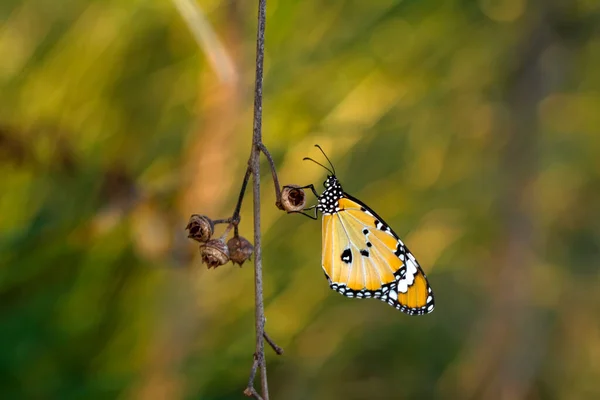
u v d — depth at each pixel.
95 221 0.62
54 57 0.62
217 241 0.56
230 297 0.64
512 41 0.69
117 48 0.62
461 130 0.71
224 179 0.62
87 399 0.63
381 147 0.68
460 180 0.72
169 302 0.63
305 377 0.72
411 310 0.62
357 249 0.62
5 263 0.62
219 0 0.61
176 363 0.63
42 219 0.62
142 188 0.62
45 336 0.63
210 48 0.60
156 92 0.62
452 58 0.67
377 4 0.63
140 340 0.63
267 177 0.63
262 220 0.63
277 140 0.63
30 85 0.62
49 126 0.62
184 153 0.62
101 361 0.63
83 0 0.62
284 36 0.62
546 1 0.68
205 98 0.62
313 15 0.62
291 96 0.63
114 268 0.63
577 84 0.72
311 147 0.63
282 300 0.67
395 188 0.70
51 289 0.63
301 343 0.71
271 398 0.71
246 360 0.64
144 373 0.63
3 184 0.62
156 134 0.63
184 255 0.63
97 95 0.63
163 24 0.62
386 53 0.64
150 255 0.62
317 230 0.66
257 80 0.55
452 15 0.66
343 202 0.62
